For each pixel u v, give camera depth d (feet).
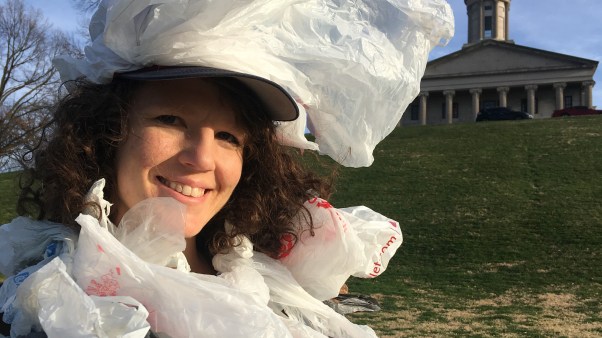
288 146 5.52
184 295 3.79
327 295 5.55
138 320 3.32
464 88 209.56
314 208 5.45
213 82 4.45
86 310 3.27
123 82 4.34
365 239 5.65
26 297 3.40
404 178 79.25
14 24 90.48
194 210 4.43
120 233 4.07
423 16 5.08
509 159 83.71
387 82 4.96
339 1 4.95
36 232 4.14
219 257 5.03
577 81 201.87
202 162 4.33
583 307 37.01
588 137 90.99
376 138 5.39
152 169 4.27
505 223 60.18
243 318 3.81
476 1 231.09
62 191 4.14
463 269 48.91
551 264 48.80
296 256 5.45
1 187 77.05
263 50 4.41
